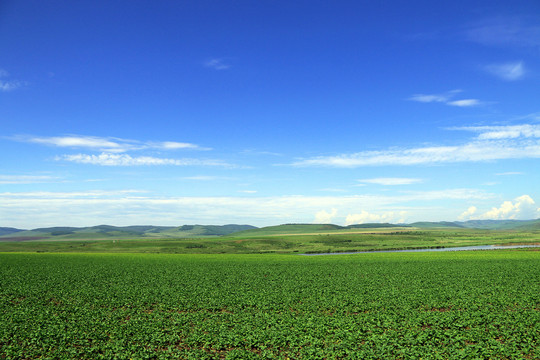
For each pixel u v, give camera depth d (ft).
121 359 65.46
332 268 220.02
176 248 623.36
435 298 113.60
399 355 65.92
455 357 63.57
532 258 268.21
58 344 73.67
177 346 74.33
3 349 70.13
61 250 613.11
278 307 104.99
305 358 65.00
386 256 321.93
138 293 130.41
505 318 87.04
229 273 199.52
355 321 87.56
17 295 130.31
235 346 73.51
